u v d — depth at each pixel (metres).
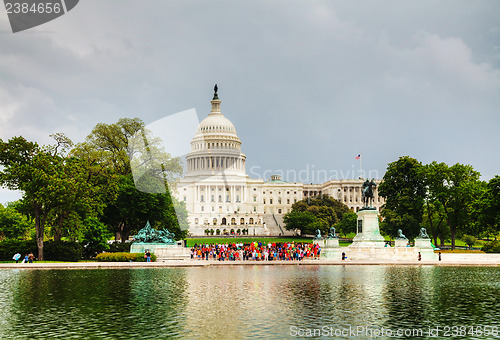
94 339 28.91
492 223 115.69
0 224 149.88
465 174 132.50
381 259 89.38
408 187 144.62
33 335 29.72
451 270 70.38
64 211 88.94
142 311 36.50
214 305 38.88
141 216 102.12
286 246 113.94
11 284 50.31
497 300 41.66
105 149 108.69
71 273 62.38
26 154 88.12
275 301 40.69
